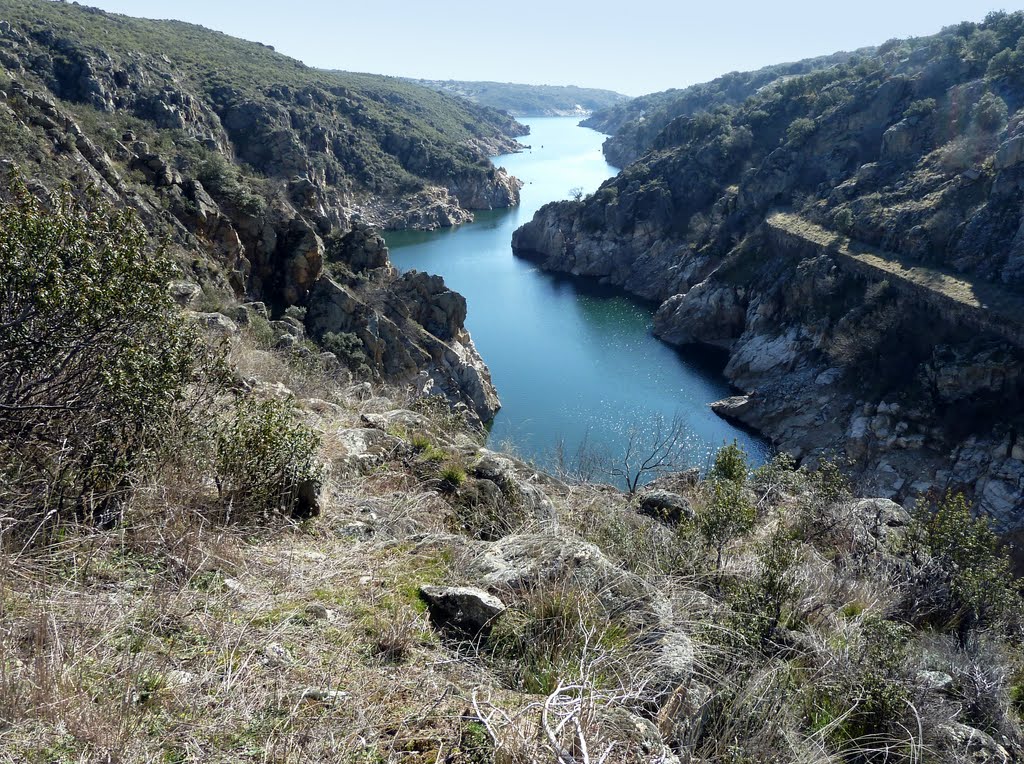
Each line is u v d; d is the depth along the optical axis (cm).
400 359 3150
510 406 3753
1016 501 2675
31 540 340
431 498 550
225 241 2861
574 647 362
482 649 365
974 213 3772
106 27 7994
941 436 3036
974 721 444
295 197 3525
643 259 6725
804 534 737
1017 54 4850
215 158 3625
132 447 424
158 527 382
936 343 3384
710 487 855
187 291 1079
